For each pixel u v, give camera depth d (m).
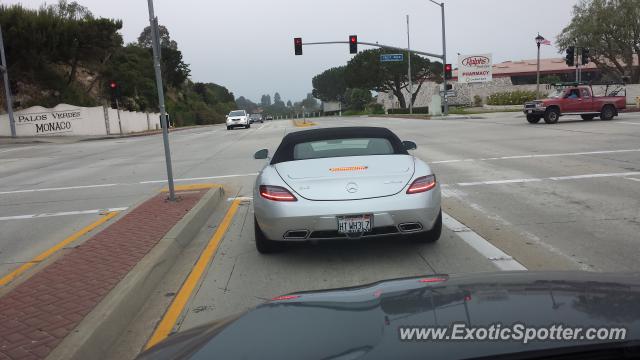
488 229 6.76
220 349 1.58
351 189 5.24
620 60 60.66
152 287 5.05
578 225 6.77
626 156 13.05
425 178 5.46
